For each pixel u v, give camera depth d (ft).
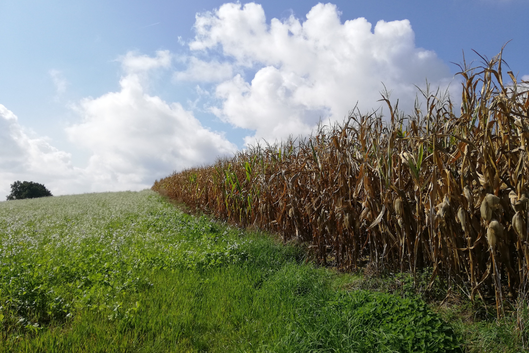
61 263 19.40
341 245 19.42
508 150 11.53
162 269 19.58
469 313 12.58
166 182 90.94
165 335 12.23
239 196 34.14
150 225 36.11
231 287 16.70
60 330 12.44
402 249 15.47
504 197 11.73
